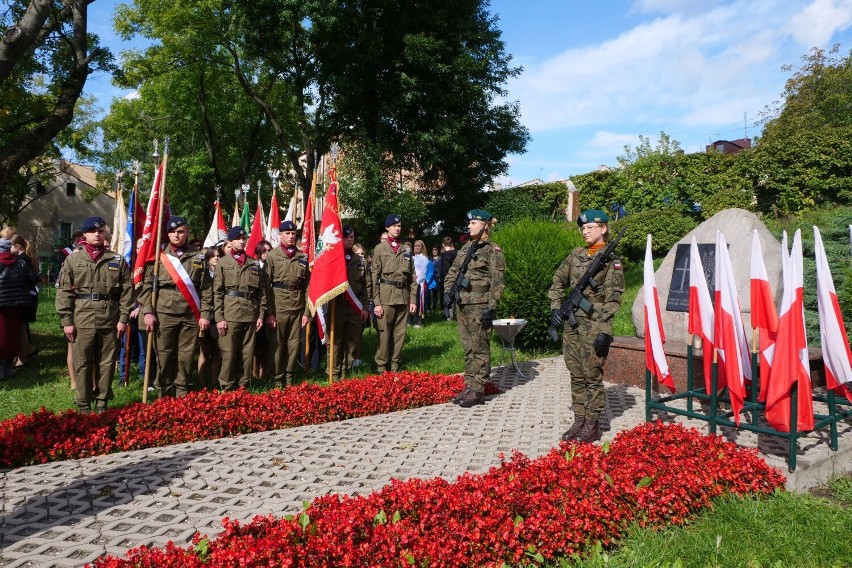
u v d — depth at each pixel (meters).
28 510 3.89
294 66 21.88
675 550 3.29
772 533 3.46
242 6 19.22
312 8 18.39
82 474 4.55
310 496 4.06
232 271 7.32
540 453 4.94
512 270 9.98
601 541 3.39
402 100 20.31
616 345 7.66
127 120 26.58
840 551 3.29
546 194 23.66
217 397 6.11
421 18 20.52
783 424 4.33
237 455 4.98
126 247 8.16
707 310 4.94
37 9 8.14
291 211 12.37
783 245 4.61
